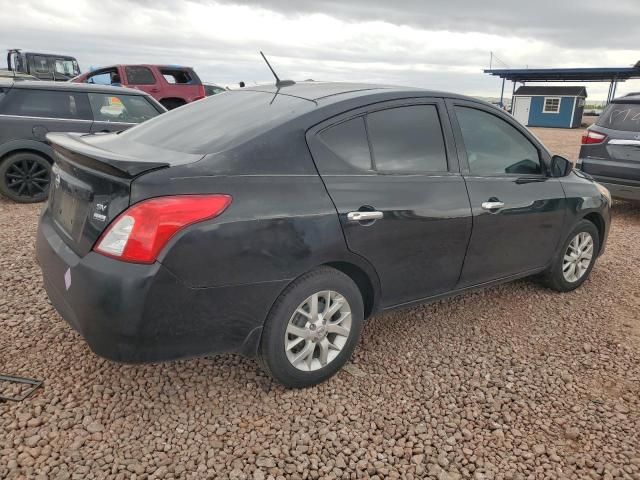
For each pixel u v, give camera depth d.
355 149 2.97
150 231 2.28
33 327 3.46
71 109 7.43
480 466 2.48
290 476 2.35
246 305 2.57
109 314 2.30
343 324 2.99
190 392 2.88
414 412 2.83
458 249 3.43
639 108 7.17
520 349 3.57
